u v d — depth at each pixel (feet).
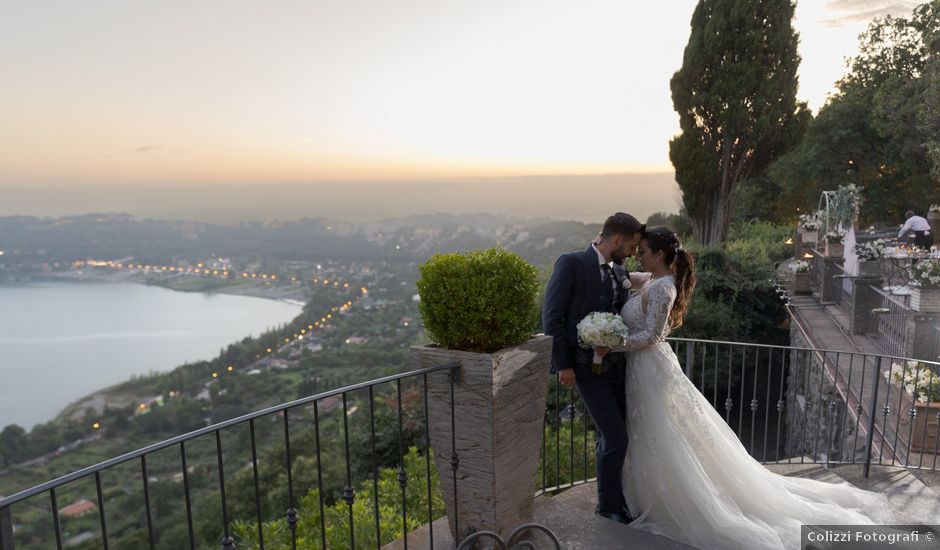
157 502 127.54
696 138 57.31
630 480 9.66
